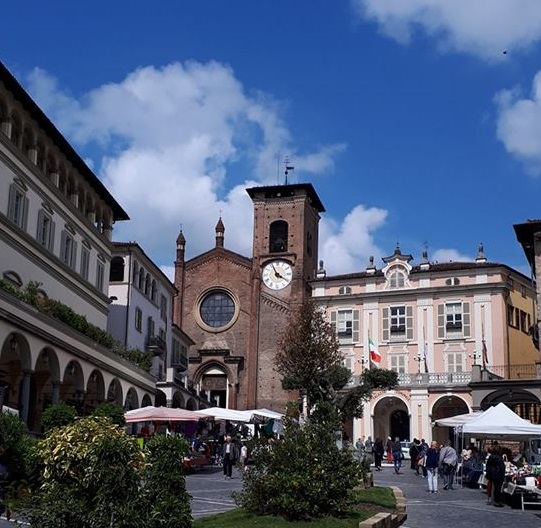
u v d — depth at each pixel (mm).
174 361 73312
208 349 80188
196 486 31156
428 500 28469
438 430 64188
